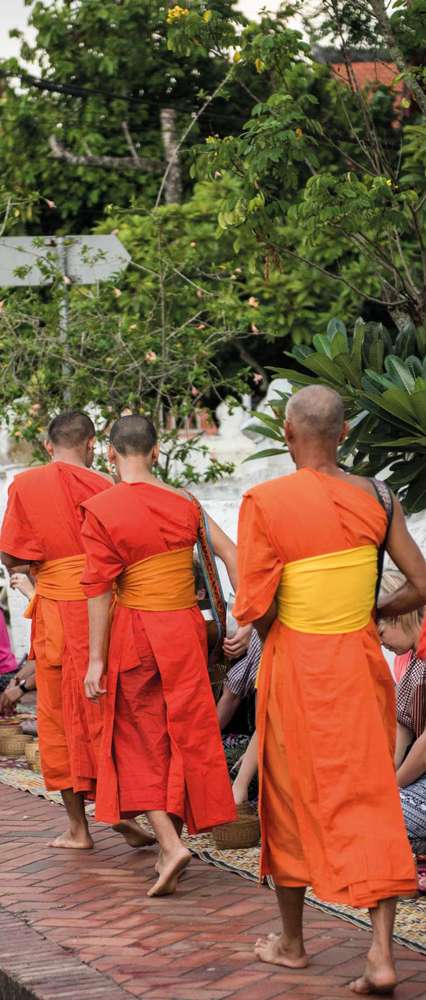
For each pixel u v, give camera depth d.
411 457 9.95
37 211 21.69
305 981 5.73
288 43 11.17
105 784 7.26
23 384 13.66
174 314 14.52
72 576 8.04
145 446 7.33
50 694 8.11
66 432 8.30
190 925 6.59
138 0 21.77
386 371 10.05
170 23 11.88
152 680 7.25
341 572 5.59
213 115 20.41
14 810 9.27
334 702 5.53
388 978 5.41
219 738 7.32
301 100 11.24
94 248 13.27
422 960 5.94
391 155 14.94
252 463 15.27
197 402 15.39
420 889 6.81
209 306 14.07
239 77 12.84
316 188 10.52
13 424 14.20
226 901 6.99
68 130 23.03
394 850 5.43
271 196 11.30
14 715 12.34
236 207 11.08
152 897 7.09
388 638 7.62
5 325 13.53
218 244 16.92
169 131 21.77
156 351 13.95
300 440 5.76
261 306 18.48
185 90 22.66
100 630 7.20
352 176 10.63
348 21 11.95
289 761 5.61
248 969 5.90
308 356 9.69
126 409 13.54
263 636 5.82
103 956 6.12
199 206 18.42
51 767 8.12
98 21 22.64
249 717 9.18
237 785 8.26
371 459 9.86
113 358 13.66
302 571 5.57
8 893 7.24
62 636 8.03
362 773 5.50
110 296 14.02
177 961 6.04
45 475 8.15
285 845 5.73
